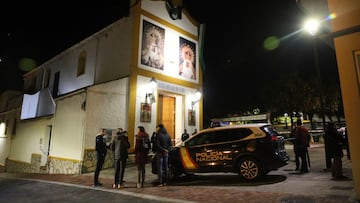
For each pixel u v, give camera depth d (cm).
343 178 809
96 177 927
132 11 1516
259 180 865
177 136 1655
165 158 916
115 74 1540
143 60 1498
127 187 890
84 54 1891
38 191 895
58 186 962
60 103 1530
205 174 1086
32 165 1755
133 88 1425
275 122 3259
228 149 878
